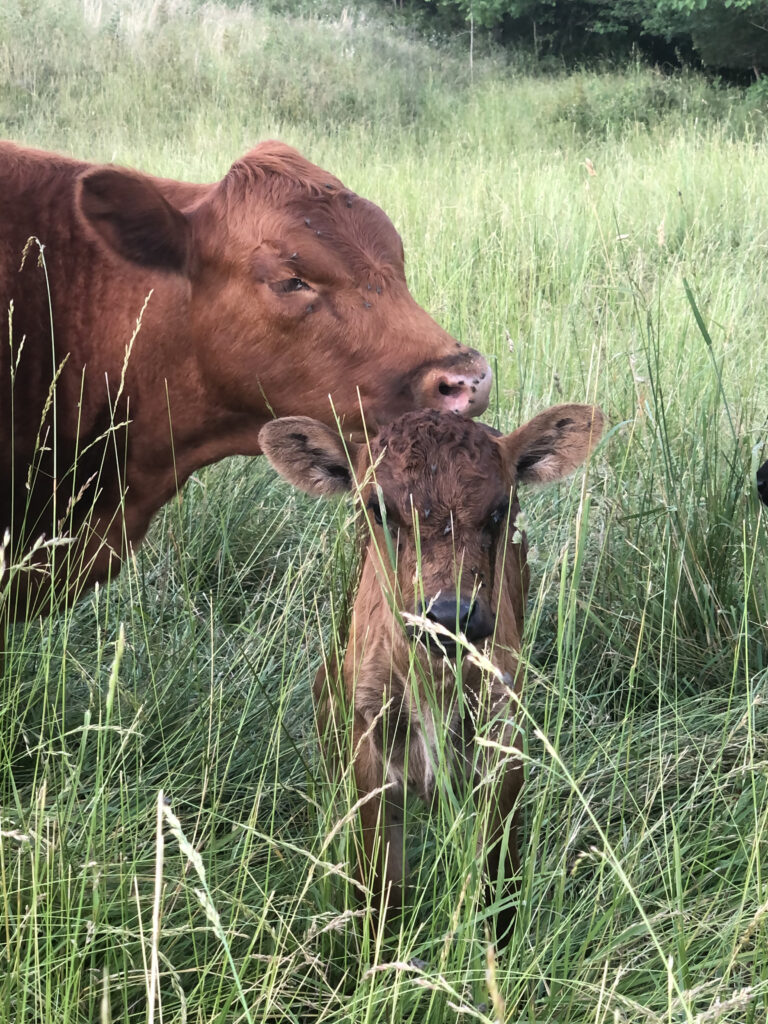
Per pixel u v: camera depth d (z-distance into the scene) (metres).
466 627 1.64
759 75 9.41
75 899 1.57
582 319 3.46
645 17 11.07
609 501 2.53
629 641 2.36
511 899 1.56
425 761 1.83
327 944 1.67
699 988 1.33
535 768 2.02
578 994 1.53
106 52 8.30
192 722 2.07
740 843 1.78
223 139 6.60
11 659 2.00
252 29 9.85
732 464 2.52
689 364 3.04
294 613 2.35
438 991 1.46
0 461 1.96
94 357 1.99
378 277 1.99
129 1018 1.47
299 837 1.82
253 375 2.01
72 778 1.58
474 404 1.99
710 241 4.30
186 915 1.63
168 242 1.96
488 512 1.74
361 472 1.86
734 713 2.09
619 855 1.77
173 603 2.44
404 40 11.45
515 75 10.41
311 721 2.14
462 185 5.22
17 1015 1.37
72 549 2.03
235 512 2.72
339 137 7.15
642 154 6.54
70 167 2.02
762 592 2.43
